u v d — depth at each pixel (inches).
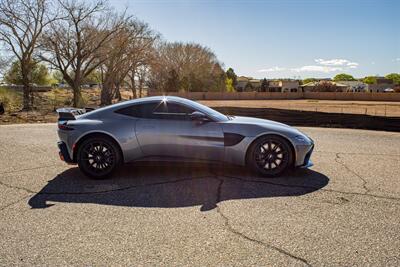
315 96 2650.1
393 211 150.6
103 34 1248.8
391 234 127.5
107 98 1425.9
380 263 107.3
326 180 200.8
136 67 1578.5
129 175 212.7
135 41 1390.3
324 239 123.3
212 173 216.4
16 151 290.5
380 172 221.0
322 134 433.7
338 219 141.4
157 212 150.0
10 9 1074.1
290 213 148.1
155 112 208.8
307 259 109.5
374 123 506.3
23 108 1027.9
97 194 175.6
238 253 113.3
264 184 192.5
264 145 207.3
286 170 219.8
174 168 229.6
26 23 1096.8
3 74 1251.2
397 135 426.9
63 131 206.7
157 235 126.9
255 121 217.6
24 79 1097.4
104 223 137.9
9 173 216.5
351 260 109.0
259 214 147.2
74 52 1190.3
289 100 2410.2
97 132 202.8
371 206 156.9
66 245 119.1
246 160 207.3
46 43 1123.3
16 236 126.1
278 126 212.5
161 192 178.5
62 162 248.7
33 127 482.6
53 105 1192.2
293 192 177.9
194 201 164.4
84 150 203.6
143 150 205.5
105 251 114.9
